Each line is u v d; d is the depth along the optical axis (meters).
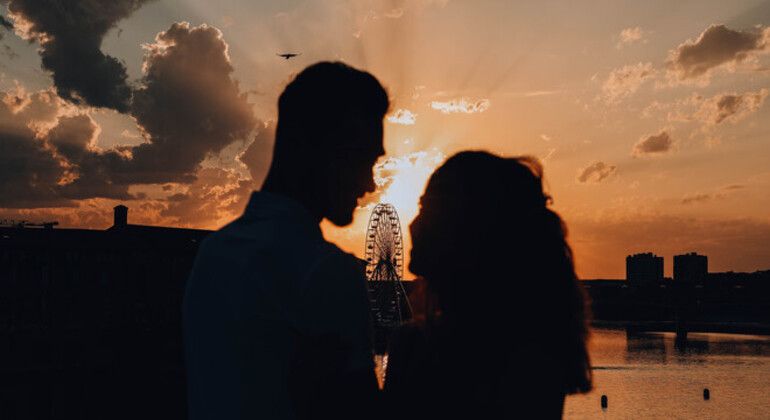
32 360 82.75
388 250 102.44
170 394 69.56
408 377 2.81
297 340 2.77
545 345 2.71
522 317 2.70
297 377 2.76
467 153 2.96
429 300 2.91
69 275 88.38
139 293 94.88
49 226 96.19
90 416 56.81
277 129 3.11
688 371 136.38
